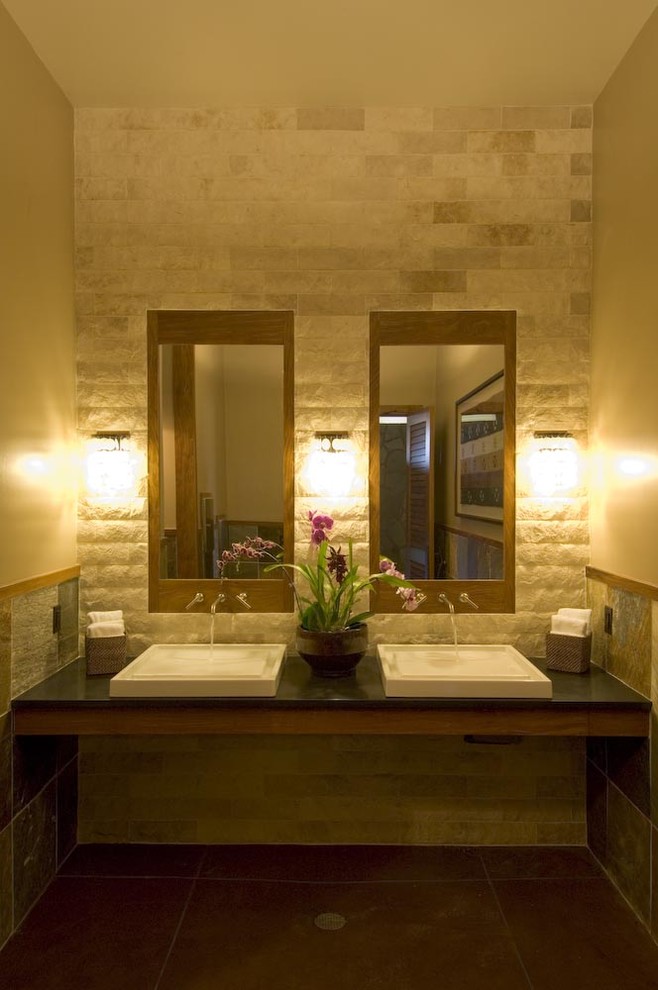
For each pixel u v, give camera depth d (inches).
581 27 95.3
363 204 114.3
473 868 106.2
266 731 94.6
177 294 114.3
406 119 114.4
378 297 114.3
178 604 114.7
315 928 91.1
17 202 94.3
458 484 115.1
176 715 94.3
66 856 108.9
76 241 114.1
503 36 97.3
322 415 114.8
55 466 105.7
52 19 93.3
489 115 114.2
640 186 95.9
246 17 93.4
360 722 94.5
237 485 115.3
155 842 113.9
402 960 85.1
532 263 114.0
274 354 114.7
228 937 89.3
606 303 107.2
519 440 114.6
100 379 114.3
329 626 104.6
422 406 114.7
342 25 94.9
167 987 80.7
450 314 114.4
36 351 99.5
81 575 114.3
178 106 114.0
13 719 92.4
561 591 114.3
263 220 114.3
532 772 113.7
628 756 97.8
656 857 89.4
